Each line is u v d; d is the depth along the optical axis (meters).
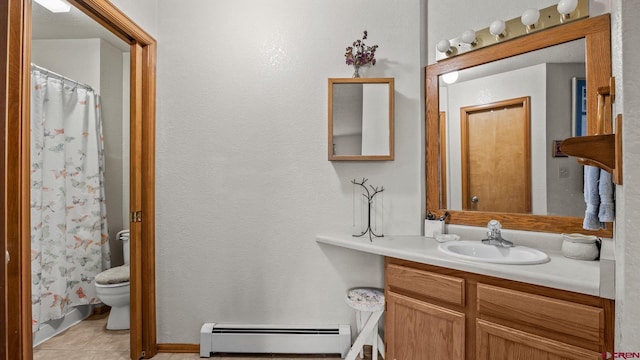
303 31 2.19
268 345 2.09
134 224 2.09
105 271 2.55
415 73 2.12
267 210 2.21
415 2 2.12
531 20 1.65
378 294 1.99
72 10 2.43
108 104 2.98
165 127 2.22
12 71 1.24
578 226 1.60
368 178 2.16
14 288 1.24
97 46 2.88
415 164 2.13
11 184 1.24
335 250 2.18
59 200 2.40
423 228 2.13
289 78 2.20
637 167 0.66
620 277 0.90
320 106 2.18
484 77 1.89
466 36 1.87
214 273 2.21
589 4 1.56
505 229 1.82
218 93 2.22
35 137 2.24
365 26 2.16
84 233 2.63
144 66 2.14
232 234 2.21
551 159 1.68
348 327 2.13
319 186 2.19
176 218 2.21
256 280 2.21
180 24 2.22
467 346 1.47
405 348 1.69
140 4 2.03
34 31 2.76
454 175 2.01
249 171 2.21
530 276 1.27
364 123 2.08
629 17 0.67
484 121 1.90
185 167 2.21
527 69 1.74
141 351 2.10
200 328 2.21
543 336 1.27
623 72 0.67
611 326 1.12
